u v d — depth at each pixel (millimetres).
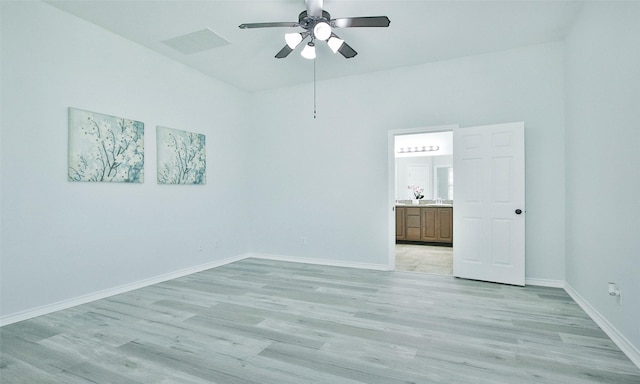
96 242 3215
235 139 5078
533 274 3639
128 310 2887
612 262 2270
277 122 5180
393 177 4375
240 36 3439
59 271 2924
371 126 4496
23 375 1848
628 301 2031
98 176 3211
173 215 4043
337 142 4723
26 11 2717
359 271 4344
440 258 5207
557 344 2176
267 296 3268
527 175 3658
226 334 2375
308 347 2164
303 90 4969
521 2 2791
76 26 3061
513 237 3600
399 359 1994
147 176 3725
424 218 6637
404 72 4297
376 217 4469
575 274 3125
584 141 2842
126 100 3496
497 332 2371
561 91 3514
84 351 2129
